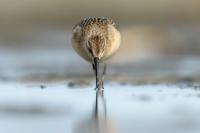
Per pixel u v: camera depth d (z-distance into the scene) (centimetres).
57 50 2223
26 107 1289
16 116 1203
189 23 2516
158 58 2088
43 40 2369
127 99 1388
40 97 1420
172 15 2584
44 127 1108
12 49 2252
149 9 2602
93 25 1519
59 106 1302
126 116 1198
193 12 2581
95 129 1086
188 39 2241
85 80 1688
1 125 1127
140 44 2169
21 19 2606
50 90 1520
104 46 1507
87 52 1516
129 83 1636
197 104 1311
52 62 2003
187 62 2000
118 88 1551
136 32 2217
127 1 2622
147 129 1072
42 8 2633
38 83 1644
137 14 2603
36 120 1166
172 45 2208
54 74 1789
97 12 2630
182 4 2594
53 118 1187
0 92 1491
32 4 2633
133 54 2128
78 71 1834
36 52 2200
